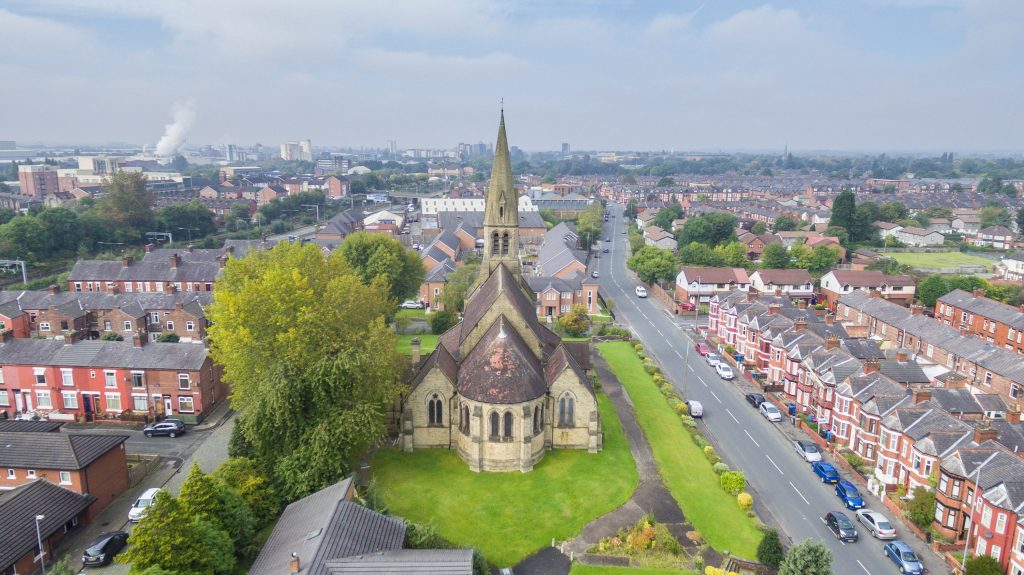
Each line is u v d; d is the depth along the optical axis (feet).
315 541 142.00
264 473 198.29
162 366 268.00
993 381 300.81
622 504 208.13
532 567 177.78
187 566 146.72
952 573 181.06
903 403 238.48
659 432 261.65
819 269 571.28
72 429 264.52
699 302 485.97
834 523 200.95
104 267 463.83
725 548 188.03
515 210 289.74
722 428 276.62
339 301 229.45
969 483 190.80
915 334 362.74
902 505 212.43
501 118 278.46
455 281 428.15
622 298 527.81
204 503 163.43
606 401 290.76
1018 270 584.81
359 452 215.92
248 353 216.95
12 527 169.89
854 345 305.12
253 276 268.82
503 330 230.27
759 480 232.73
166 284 456.45
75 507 190.19
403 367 246.47
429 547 165.48
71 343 277.23
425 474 222.07
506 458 223.92
